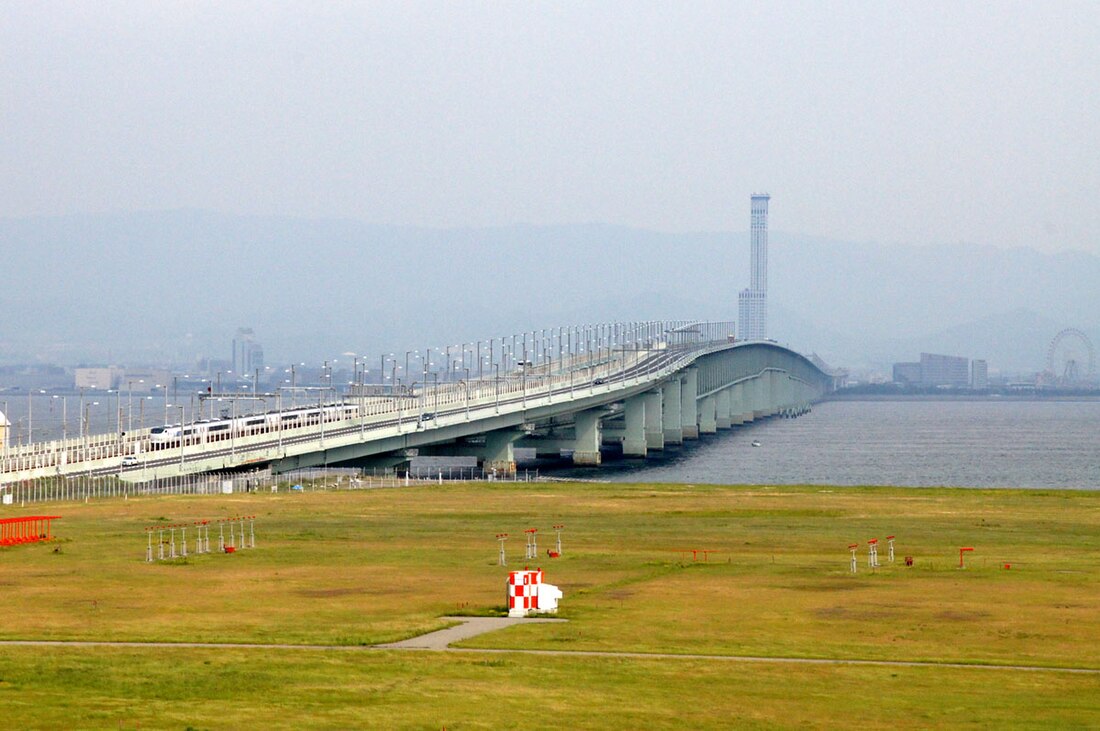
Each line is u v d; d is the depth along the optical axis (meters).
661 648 150.75
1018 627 165.25
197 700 124.12
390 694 126.75
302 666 139.00
